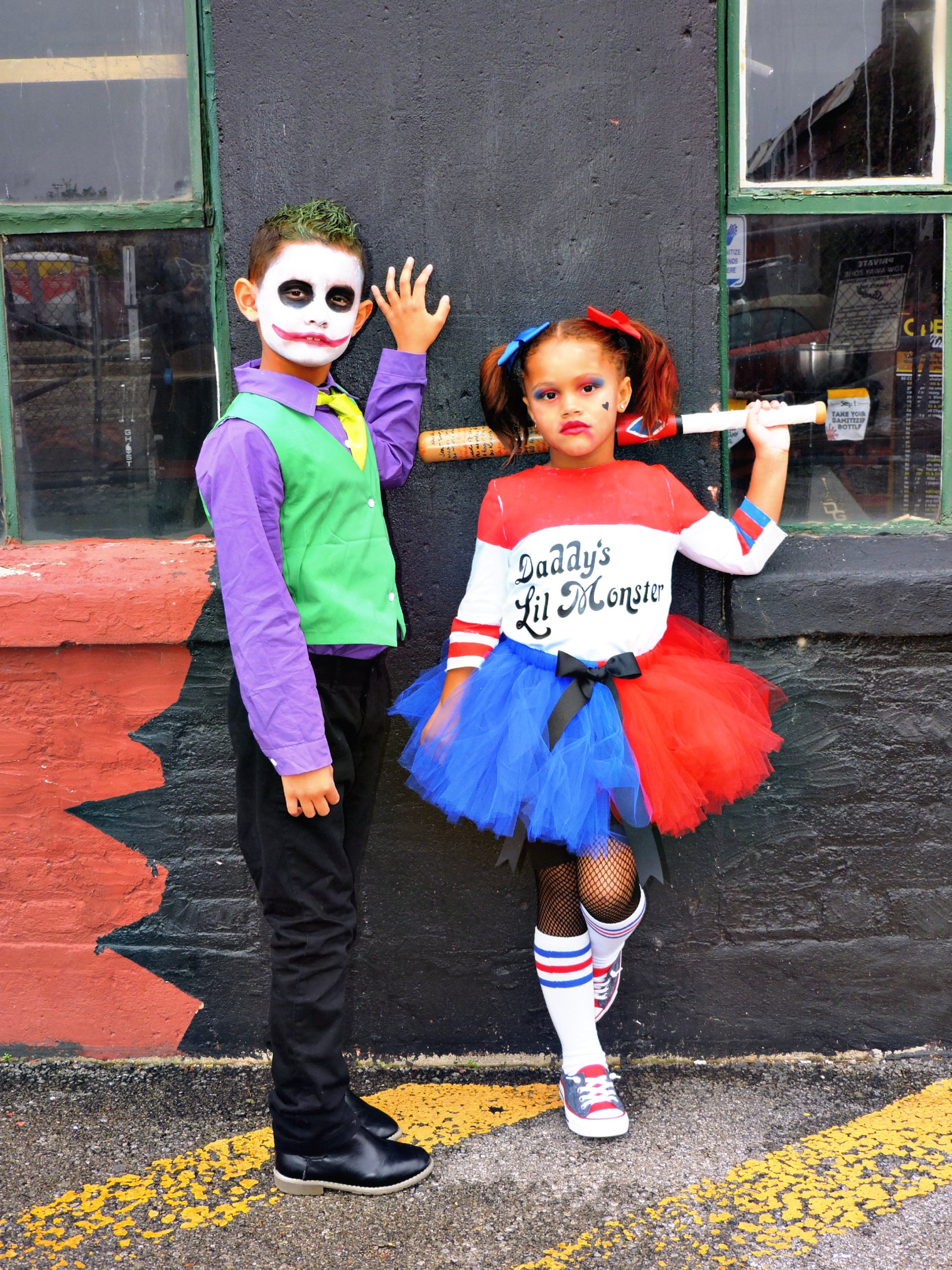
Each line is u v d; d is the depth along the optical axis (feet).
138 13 7.66
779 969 8.06
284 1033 6.40
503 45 7.23
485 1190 6.53
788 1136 7.05
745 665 7.79
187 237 7.86
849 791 7.92
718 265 7.46
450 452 7.39
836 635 7.71
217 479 5.99
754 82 7.67
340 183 7.39
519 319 7.48
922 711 7.85
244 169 7.39
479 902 8.00
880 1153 6.83
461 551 7.70
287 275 6.27
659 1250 5.98
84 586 7.66
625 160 7.32
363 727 6.69
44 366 8.05
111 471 8.15
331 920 6.44
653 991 8.07
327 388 6.77
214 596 7.61
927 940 8.04
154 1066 8.16
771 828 7.94
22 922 8.16
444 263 7.43
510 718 6.72
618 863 6.89
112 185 7.84
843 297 7.88
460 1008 8.11
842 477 8.07
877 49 7.68
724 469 7.72
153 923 8.13
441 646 7.79
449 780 6.82
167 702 7.88
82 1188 6.64
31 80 7.77
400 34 7.23
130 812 8.02
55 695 7.89
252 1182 6.68
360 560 6.48
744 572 7.30
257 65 7.29
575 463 7.06
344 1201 6.47
